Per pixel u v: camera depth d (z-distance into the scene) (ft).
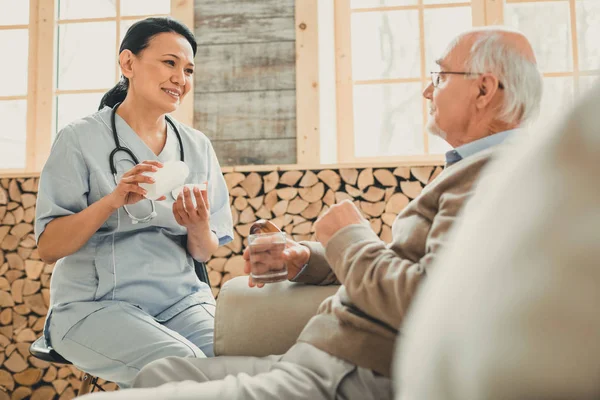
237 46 11.11
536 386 0.93
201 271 6.99
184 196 6.33
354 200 10.50
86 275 6.23
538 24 11.12
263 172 10.73
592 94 1.03
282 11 11.10
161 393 3.29
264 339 4.73
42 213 6.29
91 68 11.98
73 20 12.05
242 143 10.95
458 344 1.05
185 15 11.21
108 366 5.80
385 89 11.46
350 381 3.64
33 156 11.78
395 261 3.62
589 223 0.93
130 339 5.74
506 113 4.20
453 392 1.06
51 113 11.82
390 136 11.38
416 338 1.18
